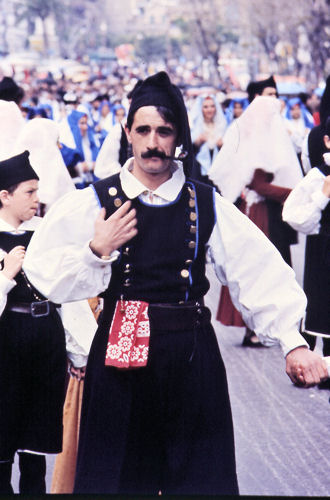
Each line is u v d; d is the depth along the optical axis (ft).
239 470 22.95
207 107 49.21
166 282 14.80
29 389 18.70
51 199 23.18
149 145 14.66
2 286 17.99
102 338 14.85
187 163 15.15
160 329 14.67
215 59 260.21
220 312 35.63
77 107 57.16
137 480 14.84
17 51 433.48
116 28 460.55
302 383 14.98
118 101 88.28
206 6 254.47
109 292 14.98
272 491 21.65
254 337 35.17
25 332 18.43
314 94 81.71
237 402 28.14
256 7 197.98
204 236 15.06
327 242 25.23
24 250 18.29
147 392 14.67
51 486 19.84
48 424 18.67
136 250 14.83
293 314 15.10
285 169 33.78
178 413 14.71
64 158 39.24
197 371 14.71
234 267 15.25
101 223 14.35
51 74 217.97
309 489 21.71
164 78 14.75
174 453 14.65
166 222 14.93
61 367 18.75
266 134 33.91
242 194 34.73
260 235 15.26
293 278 15.24
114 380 14.64
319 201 24.89
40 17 397.39
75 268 14.55
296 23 186.29
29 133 23.40
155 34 451.53
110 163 31.32
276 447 24.43
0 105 26.50
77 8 415.85
